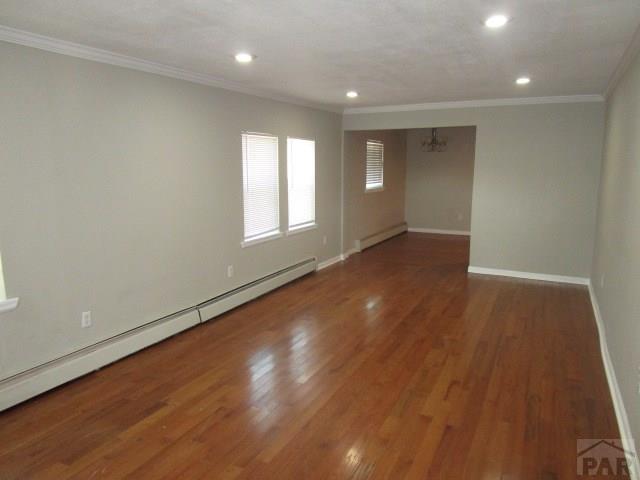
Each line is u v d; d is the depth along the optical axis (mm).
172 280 4230
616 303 3336
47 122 3076
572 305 5098
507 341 4066
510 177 6180
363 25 2766
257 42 3143
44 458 2439
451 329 4363
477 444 2562
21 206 2959
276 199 5742
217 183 4699
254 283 5316
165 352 3838
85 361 3371
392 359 3693
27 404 2980
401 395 3115
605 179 4887
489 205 6359
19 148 2924
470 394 3127
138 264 3861
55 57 3100
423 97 5770
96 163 3434
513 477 2287
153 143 3916
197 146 4398
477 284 5980
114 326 3680
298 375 3416
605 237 4441
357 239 8172
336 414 2875
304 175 6371
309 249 6590
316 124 6488
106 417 2838
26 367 3053
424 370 3492
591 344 4004
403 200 10406
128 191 3715
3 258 2879
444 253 8039
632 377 2500
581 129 5723
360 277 6383
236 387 3230
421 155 10266
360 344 4004
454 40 3084
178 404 2996
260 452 2492
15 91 2881
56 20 2662
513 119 6035
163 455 2469
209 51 3395
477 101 6152
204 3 2396
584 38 3025
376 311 4906
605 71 4078
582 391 3170
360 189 8133
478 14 2557
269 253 5660
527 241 6219
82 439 2607
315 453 2484
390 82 4684
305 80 4562
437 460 2422
